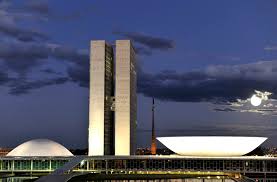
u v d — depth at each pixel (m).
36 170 129.00
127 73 153.00
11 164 129.62
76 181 112.88
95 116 149.00
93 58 151.88
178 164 122.06
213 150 118.56
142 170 122.19
